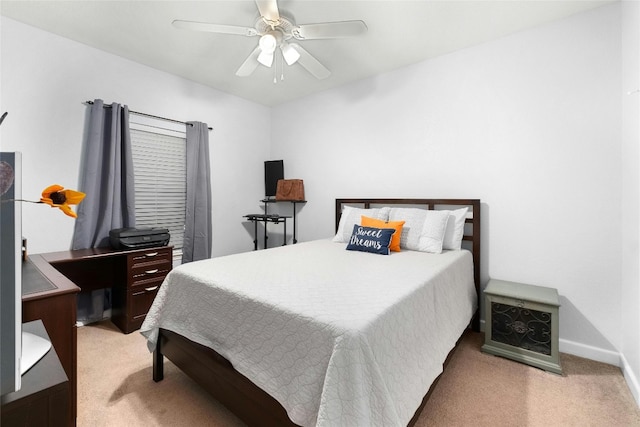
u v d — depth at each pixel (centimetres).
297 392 112
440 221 258
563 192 228
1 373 66
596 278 216
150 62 306
